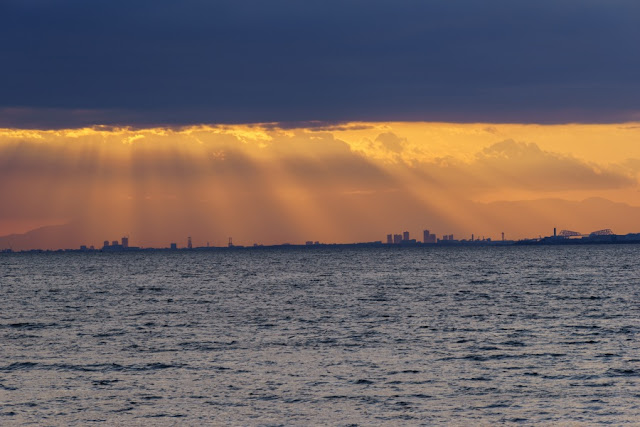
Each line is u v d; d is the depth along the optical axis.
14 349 125.00
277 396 88.62
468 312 180.88
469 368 104.44
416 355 115.56
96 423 78.31
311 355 116.12
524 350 119.44
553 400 85.88
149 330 150.00
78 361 112.19
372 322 160.75
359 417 80.00
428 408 83.25
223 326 156.00
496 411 81.81
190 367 106.44
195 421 78.88
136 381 97.06
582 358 111.31
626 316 167.62
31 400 87.44
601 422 77.06
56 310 197.88
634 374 98.81
